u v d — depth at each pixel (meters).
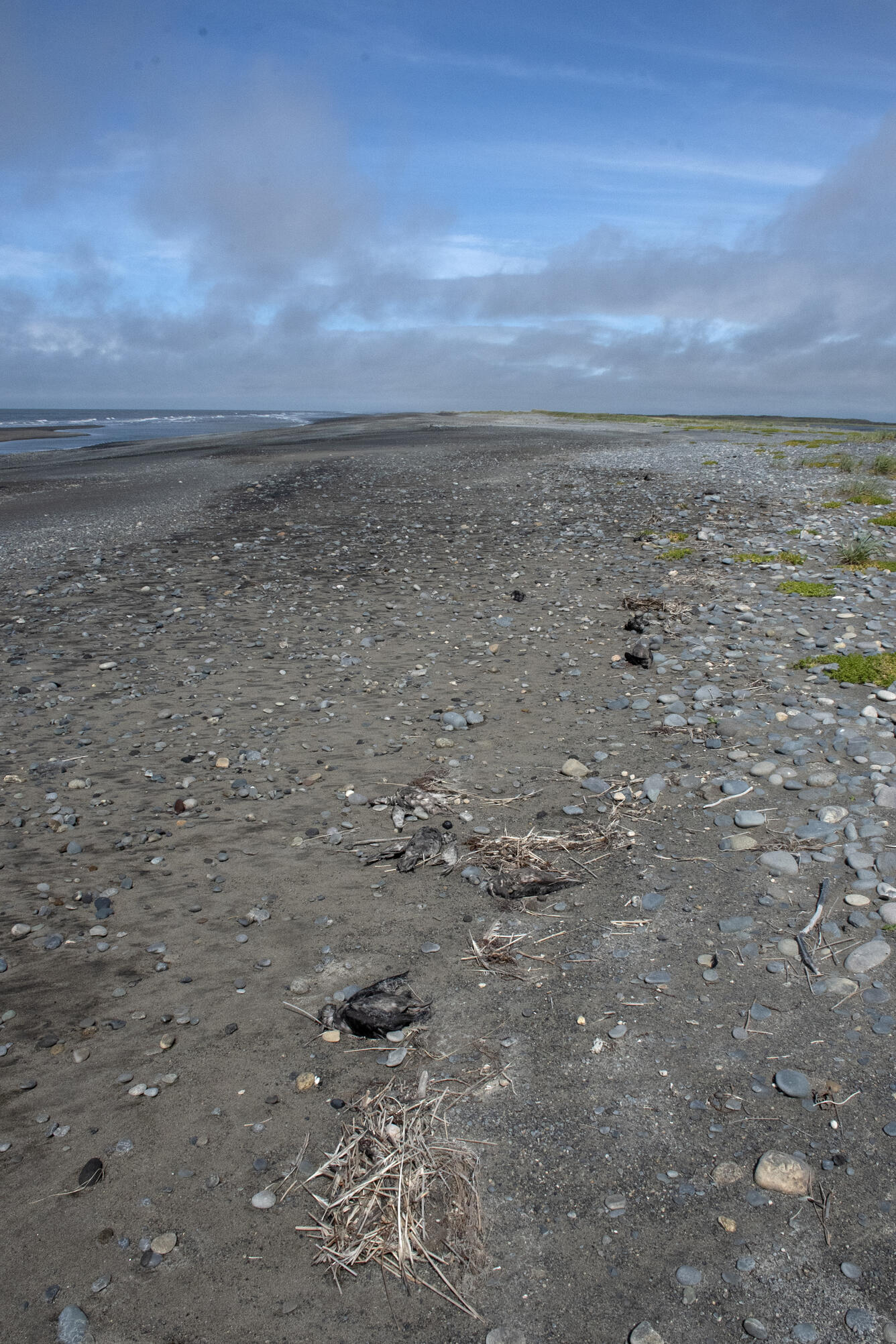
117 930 5.46
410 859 6.04
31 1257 3.30
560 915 5.36
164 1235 3.37
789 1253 3.16
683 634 10.91
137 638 11.84
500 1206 3.43
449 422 67.50
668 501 21.00
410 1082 4.11
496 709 8.90
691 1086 3.95
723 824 6.23
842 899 5.23
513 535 17.80
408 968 4.95
